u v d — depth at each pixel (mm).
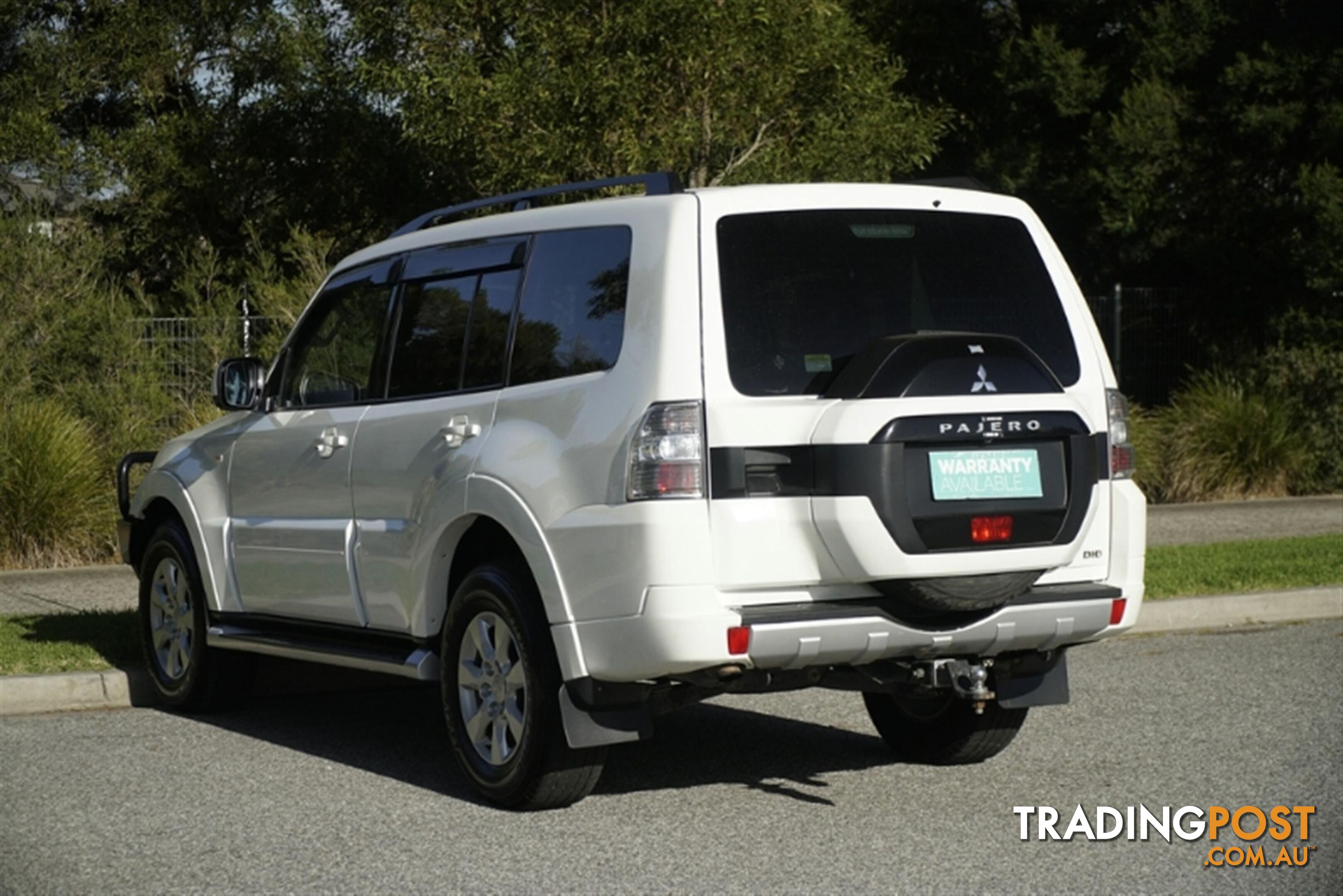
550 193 6625
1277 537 15180
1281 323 21719
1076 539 5973
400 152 24641
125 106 25109
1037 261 6441
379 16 16844
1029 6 25641
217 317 17125
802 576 5660
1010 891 5262
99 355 16531
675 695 5992
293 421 7621
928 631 5836
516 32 15898
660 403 5617
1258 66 20953
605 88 14922
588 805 6418
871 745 7578
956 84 25781
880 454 5594
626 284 5926
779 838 5910
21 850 5805
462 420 6453
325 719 8344
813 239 5973
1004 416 5812
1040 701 6527
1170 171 22109
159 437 16000
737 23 15195
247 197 25516
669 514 5543
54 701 8531
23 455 14109
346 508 7176
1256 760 7137
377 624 7020
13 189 23094
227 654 8328
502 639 6262
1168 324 22203
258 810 6371
